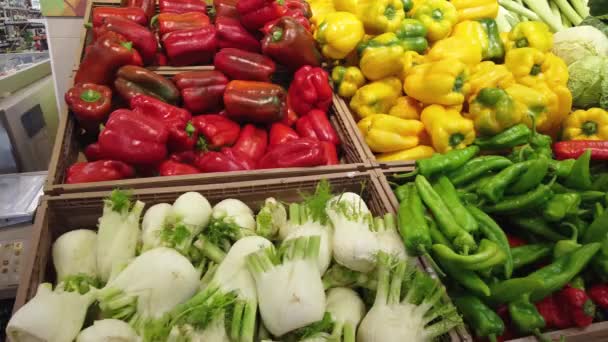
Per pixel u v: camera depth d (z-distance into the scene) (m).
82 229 0.52
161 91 0.71
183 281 0.42
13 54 1.20
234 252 0.44
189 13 0.85
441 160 0.59
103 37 0.70
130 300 0.41
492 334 0.47
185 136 0.65
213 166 0.64
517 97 0.69
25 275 0.46
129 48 0.70
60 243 0.49
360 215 0.48
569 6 1.06
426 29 0.78
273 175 0.60
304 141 0.64
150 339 0.37
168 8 0.88
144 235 0.49
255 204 0.59
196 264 0.48
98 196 0.54
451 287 0.50
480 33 0.79
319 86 0.74
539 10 1.03
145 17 0.82
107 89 0.68
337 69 0.78
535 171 0.55
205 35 0.79
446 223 0.50
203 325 0.38
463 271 0.48
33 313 0.37
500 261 0.46
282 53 0.75
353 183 0.61
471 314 0.47
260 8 0.77
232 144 0.72
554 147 0.67
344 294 0.46
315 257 0.42
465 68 0.68
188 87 0.72
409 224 0.49
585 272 0.54
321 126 0.73
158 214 0.50
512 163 0.60
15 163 1.04
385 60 0.71
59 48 1.07
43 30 1.36
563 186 0.60
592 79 0.76
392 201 0.56
